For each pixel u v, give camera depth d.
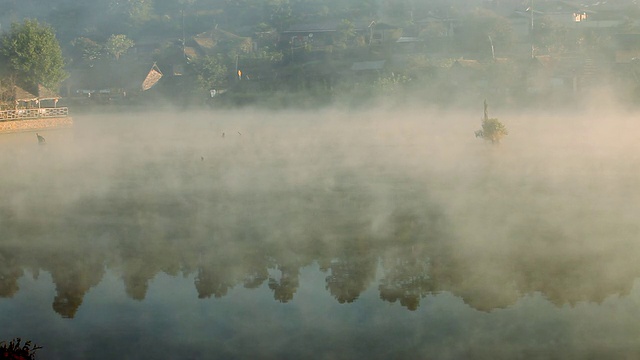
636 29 80.88
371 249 18.22
